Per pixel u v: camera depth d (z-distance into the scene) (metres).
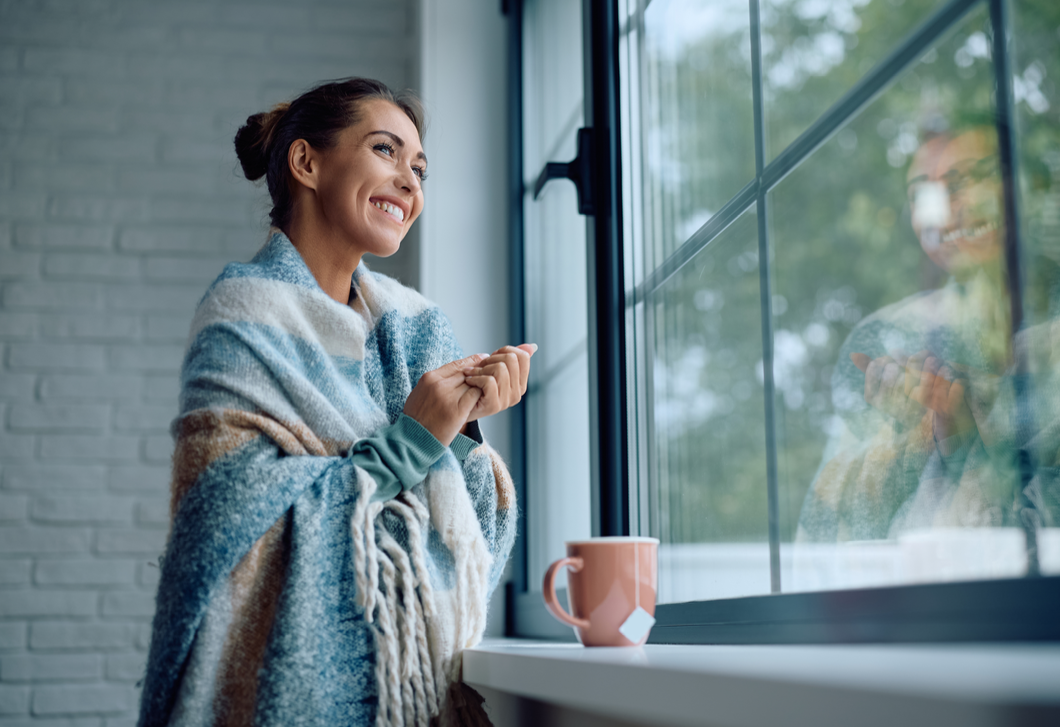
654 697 0.50
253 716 0.79
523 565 1.86
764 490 1.04
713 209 1.16
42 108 2.26
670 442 1.22
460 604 0.90
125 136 2.27
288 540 0.85
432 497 0.91
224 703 0.81
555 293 1.79
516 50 2.04
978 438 0.60
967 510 0.61
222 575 0.81
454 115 2.04
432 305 1.11
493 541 1.01
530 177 1.99
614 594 0.76
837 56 1.11
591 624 0.76
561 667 0.63
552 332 1.81
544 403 1.84
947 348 0.63
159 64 2.30
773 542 1.00
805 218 1.62
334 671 0.82
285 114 1.09
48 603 2.07
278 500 0.84
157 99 2.29
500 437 1.92
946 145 0.62
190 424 0.87
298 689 0.80
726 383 1.12
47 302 2.19
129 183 2.26
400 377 1.01
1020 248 0.57
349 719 0.82
